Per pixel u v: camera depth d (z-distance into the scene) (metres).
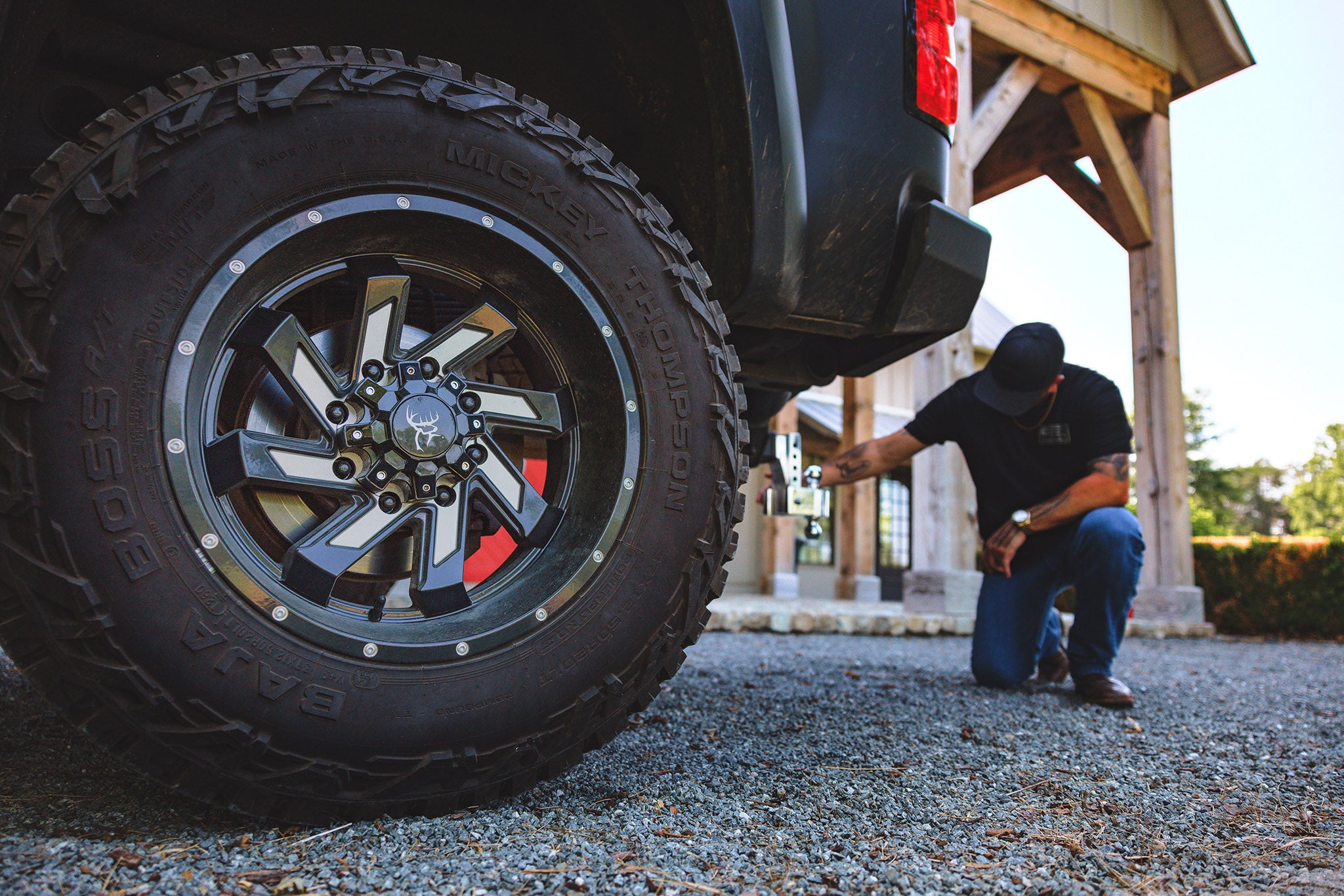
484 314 1.43
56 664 1.07
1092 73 6.79
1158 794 1.75
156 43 1.46
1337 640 7.96
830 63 1.74
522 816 1.35
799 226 1.68
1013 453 3.16
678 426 1.47
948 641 5.39
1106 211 7.54
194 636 1.11
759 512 10.31
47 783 1.44
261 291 1.26
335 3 1.56
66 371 1.07
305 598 1.25
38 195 1.08
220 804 1.17
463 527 1.38
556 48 1.73
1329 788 1.88
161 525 1.11
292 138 1.23
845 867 1.21
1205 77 7.62
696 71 1.67
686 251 1.55
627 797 1.53
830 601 8.33
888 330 1.93
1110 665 3.01
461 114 1.34
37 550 1.04
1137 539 2.91
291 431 1.39
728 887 1.12
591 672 1.37
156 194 1.14
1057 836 1.43
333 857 1.13
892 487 12.92
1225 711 3.01
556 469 1.53
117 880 1.04
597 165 1.47
